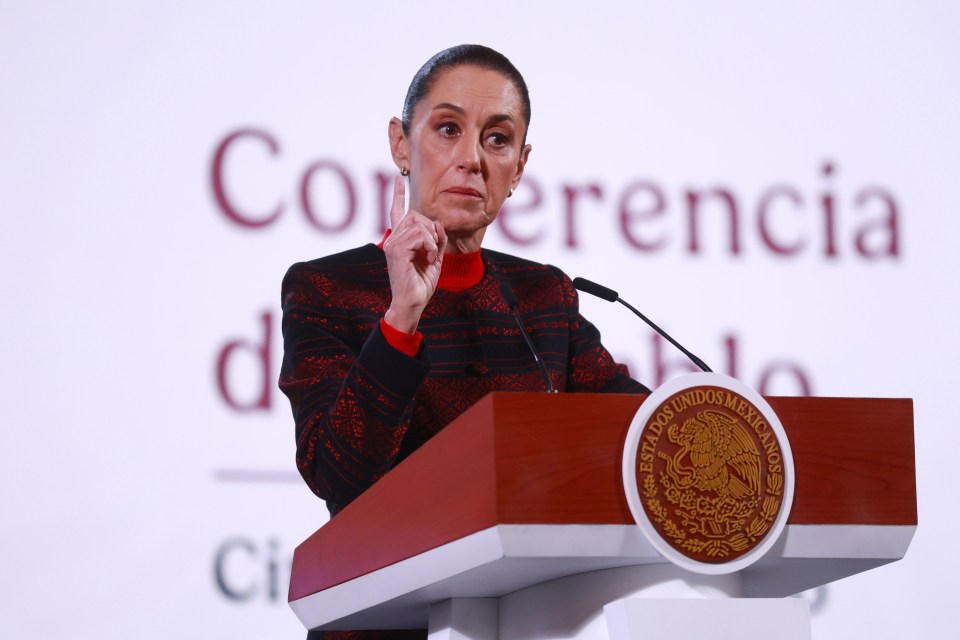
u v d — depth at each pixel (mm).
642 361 10859
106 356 9828
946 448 11383
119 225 10039
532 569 4410
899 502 4684
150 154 10211
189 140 10320
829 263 11461
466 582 4574
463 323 6473
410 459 4727
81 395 9719
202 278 10156
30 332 9695
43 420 9609
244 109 10500
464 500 4285
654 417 4348
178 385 9945
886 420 4727
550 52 11273
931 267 11664
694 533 4332
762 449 4488
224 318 10148
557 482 4168
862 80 11844
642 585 4523
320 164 10609
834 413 4668
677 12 11586
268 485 10008
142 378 9875
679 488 4336
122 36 10312
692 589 4535
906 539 4684
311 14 10781
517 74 6746
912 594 11070
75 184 9992
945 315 11594
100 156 10094
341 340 6301
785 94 11680
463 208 6500
